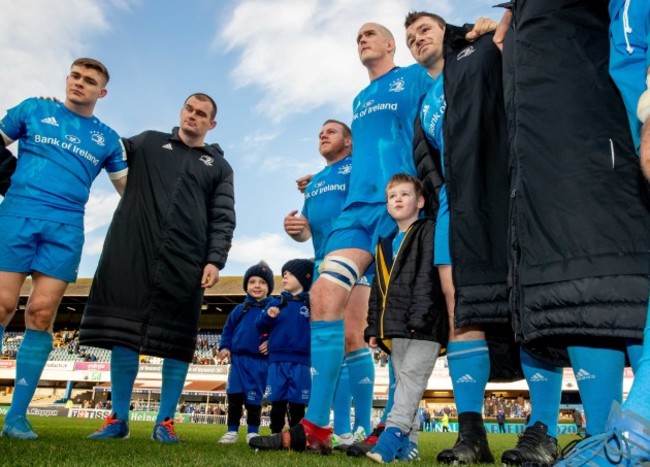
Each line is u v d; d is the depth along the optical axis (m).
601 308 1.80
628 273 1.78
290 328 5.48
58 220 3.92
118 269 4.45
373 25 4.54
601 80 2.00
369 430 4.30
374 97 4.17
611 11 1.80
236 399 5.85
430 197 3.43
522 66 2.18
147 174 4.76
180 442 4.41
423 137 3.54
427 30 3.64
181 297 4.59
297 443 3.03
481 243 2.58
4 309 3.69
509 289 2.19
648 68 1.44
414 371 2.82
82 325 4.40
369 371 4.37
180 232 4.68
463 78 2.83
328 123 5.07
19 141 4.17
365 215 3.75
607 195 1.88
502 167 2.70
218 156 5.21
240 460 2.35
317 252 4.98
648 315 1.34
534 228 2.02
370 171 3.90
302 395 5.40
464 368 2.78
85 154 4.23
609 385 2.01
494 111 2.75
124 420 4.54
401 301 2.91
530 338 2.00
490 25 2.91
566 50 2.09
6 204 3.88
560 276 1.91
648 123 1.34
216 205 5.04
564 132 2.00
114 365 4.54
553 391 2.65
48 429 5.70
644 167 1.30
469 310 2.55
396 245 3.34
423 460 3.02
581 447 1.34
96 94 4.32
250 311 6.27
